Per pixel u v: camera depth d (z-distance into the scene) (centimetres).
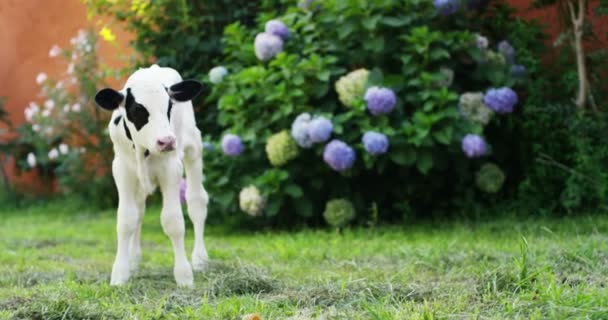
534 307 525
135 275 739
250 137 1080
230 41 1152
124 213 701
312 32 1145
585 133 1061
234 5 1262
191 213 789
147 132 638
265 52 1091
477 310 529
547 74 1169
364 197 1129
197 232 791
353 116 1067
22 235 1134
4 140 1596
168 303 593
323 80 1071
